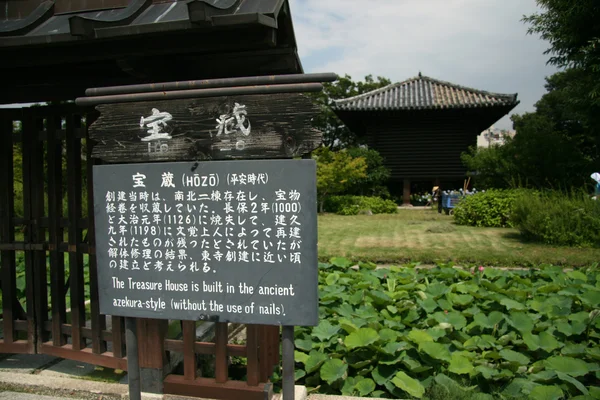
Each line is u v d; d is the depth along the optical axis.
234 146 2.56
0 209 3.84
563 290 4.74
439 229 12.27
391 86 22.08
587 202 9.95
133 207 2.68
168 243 2.64
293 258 2.48
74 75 3.69
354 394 3.34
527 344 3.62
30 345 3.80
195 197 2.59
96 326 3.53
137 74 3.11
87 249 3.58
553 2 11.74
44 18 3.13
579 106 12.27
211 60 3.28
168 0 2.97
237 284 2.55
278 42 3.09
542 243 9.87
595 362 3.45
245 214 2.53
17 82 3.79
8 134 3.83
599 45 11.28
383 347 3.52
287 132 2.49
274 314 2.51
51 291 3.73
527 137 15.40
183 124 2.62
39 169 3.78
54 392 3.36
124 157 2.70
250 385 3.05
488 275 5.56
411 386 3.15
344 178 18.34
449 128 19.98
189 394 3.11
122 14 2.81
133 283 2.69
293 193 2.46
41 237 3.79
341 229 12.91
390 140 20.47
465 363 3.34
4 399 3.27
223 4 2.67
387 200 19.06
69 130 3.58
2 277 3.87
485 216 13.15
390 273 5.68
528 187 15.12
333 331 3.94
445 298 4.75
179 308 2.63
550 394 2.97
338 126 32.38
